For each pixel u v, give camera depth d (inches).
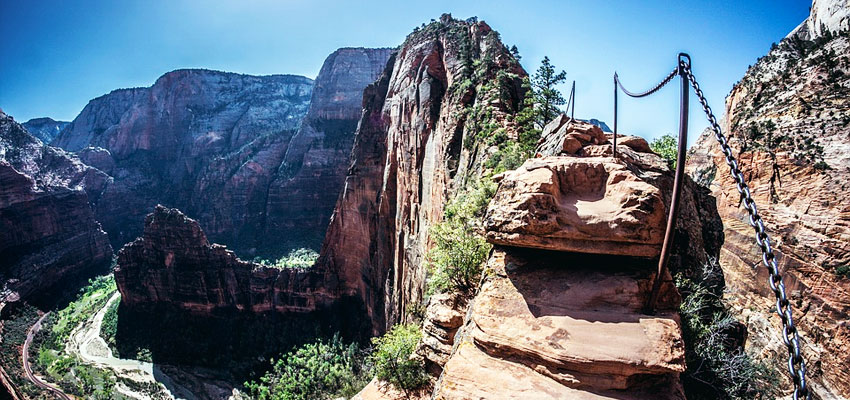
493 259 503.8
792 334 169.6
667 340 369.1
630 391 358.6
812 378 1756.9
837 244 1779.0
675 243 787.4
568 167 495.8
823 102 2063.2
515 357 401.7
